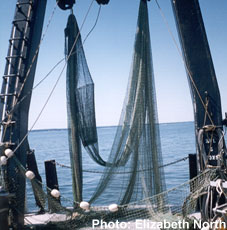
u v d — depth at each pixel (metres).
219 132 5.97
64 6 7.39
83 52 7.47
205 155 5.96
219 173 5.72
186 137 71.19
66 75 7.32
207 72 6.17
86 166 25.14
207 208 5.40
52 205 6.46
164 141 59.62
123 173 6.67
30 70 6.55
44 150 53.00
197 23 6.27
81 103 7.29
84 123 7.27
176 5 6.32
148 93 6.64
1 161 5.81
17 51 6.55
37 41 6.80
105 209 6.57
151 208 6.22
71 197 14.34
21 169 6.06
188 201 5.71
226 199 5.57
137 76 6.66
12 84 6.40
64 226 6.25
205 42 6.23
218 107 6.09
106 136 101.69
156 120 6.66
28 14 6.65
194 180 5.71
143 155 6.57
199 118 6.16
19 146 6.22
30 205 11.17
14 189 6.08
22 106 6.33
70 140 7.19
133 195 6.58
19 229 6.09
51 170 8.35
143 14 6.71
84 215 6.47
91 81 7.48
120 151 6.70
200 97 6.16
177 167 23.31
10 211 6.04
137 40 6.71
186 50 6.27
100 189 6.75
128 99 6.75
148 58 6.69
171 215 6.02
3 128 6.27
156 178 6.47
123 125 6.74
